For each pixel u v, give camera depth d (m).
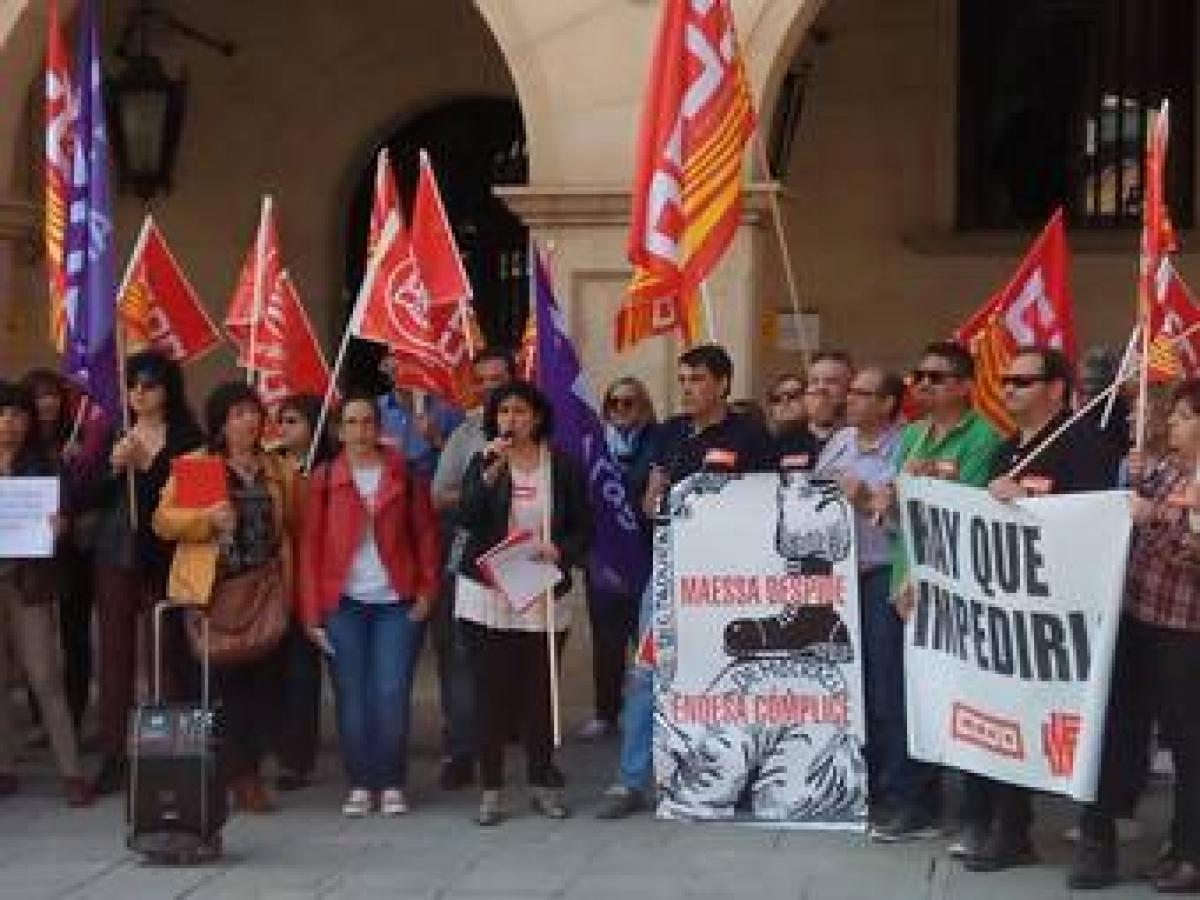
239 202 14.84
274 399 10.02
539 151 11.12
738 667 8.45
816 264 13.87
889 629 8.31
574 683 11.27
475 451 9.17
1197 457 7.30
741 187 9.25
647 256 8.98
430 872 7.76
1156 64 13.60
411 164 15.08
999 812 7.79
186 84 14.73
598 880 7.59
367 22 14.76
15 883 7.70
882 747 8.36
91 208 8.94
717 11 8.95
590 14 11.07
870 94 13.83
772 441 8.61
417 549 8.84
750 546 8.43
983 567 7.59
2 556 8.91
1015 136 13.88
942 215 13.79
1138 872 7.70
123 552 9.18
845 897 7.33
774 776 8.42
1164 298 8.71
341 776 9.68
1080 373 9.47
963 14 13.88
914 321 13.75
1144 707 7.54
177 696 8.89
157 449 9.11
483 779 8.57
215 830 7.99
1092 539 7.31
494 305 14.97
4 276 12.12
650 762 8.70
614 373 11.01
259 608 8.70
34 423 9.19
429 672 13.00
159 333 10.43
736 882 7.55
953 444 8.01
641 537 9.22
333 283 14.89
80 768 9.43
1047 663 7.41
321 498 8.77
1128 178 13.70
